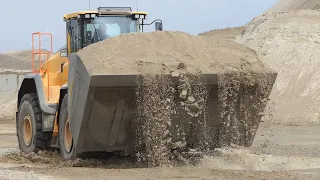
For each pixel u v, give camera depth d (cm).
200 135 1059
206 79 996
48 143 1307
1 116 3784
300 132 2058
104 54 992
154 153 1016
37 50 1408
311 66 3294
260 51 3691
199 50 1048
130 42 1029
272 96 2998
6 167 1119
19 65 8750
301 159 1172
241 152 1087
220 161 1063
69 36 1298
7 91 4916
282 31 3844
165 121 995
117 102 990
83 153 1080
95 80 945
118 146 1048
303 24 3853
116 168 1034
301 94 2969
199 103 1006
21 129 1398
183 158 1084
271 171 964
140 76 962
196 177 879
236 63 1035
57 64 1308
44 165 1161
